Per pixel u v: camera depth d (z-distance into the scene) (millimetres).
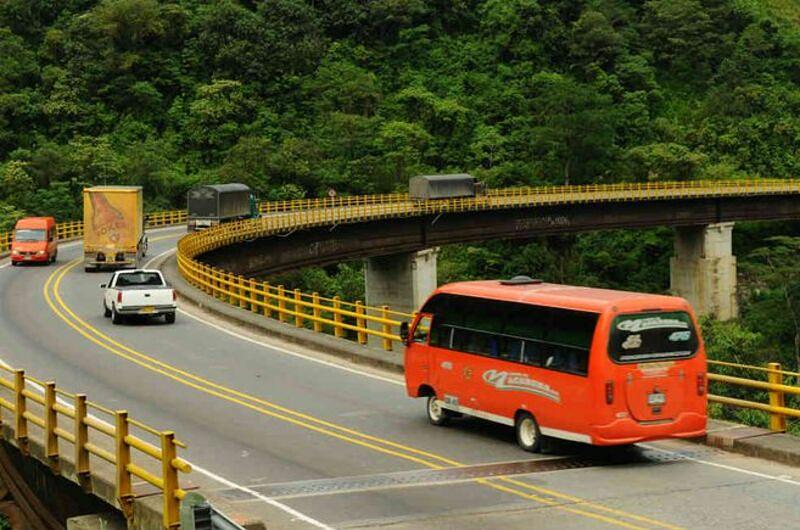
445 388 23438
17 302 49125
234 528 12945
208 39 170125
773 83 182625
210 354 34562
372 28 186250
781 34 199500
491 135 159375
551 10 183625
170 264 65250
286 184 141875
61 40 169000
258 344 36719
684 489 18578
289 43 172375
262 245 80375
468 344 22828
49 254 68125
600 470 20016
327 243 87750
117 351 35281
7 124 153875
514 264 131250
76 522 18031
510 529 16328
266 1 178250
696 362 20422
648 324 20109
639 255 138125
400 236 95188
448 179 98688
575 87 155000
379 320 32812
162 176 137375
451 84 175875
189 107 163625
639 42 191000
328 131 155875
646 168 152375
